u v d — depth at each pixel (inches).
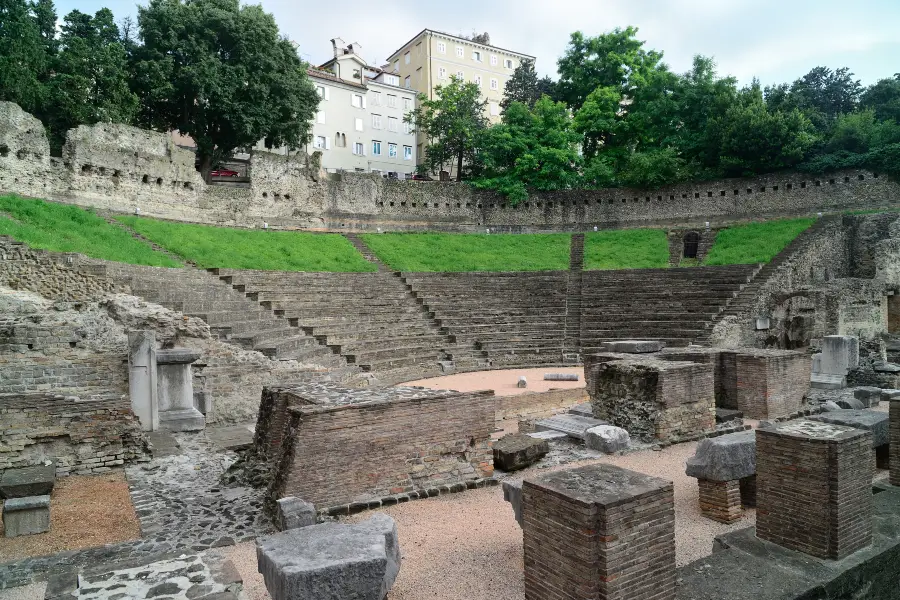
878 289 1343.5
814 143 1840.6
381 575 246.1
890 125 1771.7
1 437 473.4
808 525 310.5
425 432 429.7
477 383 964.6
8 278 730.8
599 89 2084.2
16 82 1208.2
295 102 1678.2
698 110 2020.2
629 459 520.1
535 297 1403.8
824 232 1531.7
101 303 720.3
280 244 1456.7
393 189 1931.6
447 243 1772.9
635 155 1979.6
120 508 413.1
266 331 914.7
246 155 2143.2
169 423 636.1
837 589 286.0
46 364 581.0
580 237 1872.5
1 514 403.9
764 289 1270.9
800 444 313.1
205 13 1523.1
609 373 621.9
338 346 997.2
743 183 1847.9
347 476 394.6
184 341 730.8
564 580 257.9
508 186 2000.5
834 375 910.4
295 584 227.5
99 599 216.7
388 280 1382.9
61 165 1234.6
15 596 288.5
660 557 259.4
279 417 466.9
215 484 462.0
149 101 1537.9
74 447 497.0
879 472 482.6
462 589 294.8
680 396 581.3
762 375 660.7
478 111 2351.1
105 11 1529.3
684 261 1637.6
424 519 382.6
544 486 269.9
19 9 1256.8
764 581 281.7
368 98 2581.2
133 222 1259.2
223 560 252.5
